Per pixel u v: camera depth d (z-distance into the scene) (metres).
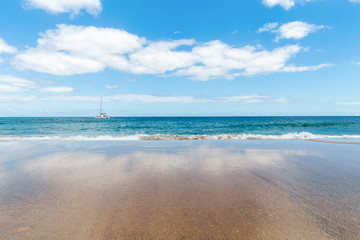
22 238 2.21
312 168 5.41
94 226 2.47
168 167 5.49
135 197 3.40
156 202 3.19
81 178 4.46
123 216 2.73
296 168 5.40
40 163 5.92
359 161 6.31
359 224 2.52
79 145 9.82
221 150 8.37
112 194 3.52
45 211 2.86
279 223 2.55
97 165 5.70
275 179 4.41
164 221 2.60
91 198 3.34
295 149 8.66
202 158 6.71
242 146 9.59
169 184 4.08
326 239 2.21
